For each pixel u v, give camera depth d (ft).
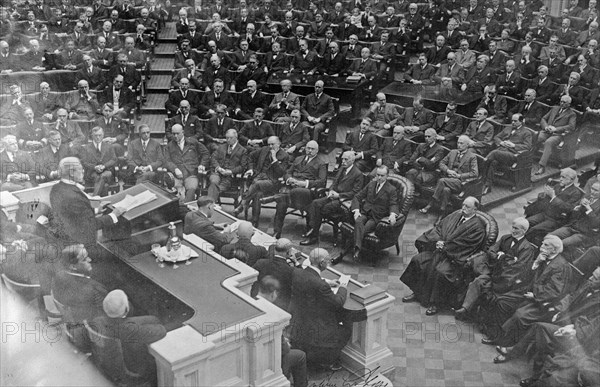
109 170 40.42
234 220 34.68
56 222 27.43
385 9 58.70
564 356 26.84
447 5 56.18
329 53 51.75
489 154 41.52
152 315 26.45
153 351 22.77
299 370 26.40
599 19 55.26
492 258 31.60
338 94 48.91
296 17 59.57
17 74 49.78
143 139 40.81
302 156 39.14
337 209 37.27
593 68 48.98
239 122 45.24
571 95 46.70
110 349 23.31
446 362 28.94
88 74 50.44
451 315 32.04
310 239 37.99
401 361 28.99
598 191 34.22
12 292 27.91
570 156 43.98
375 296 27.63
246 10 59.06
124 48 53.62
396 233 35.83
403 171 41.60
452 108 44.04
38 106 46.19
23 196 32.14
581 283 29.73
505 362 28.91
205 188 40.81
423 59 50.49
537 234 35.29
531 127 45.03
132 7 58.49
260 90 50.57
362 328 27.63
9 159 39.22
